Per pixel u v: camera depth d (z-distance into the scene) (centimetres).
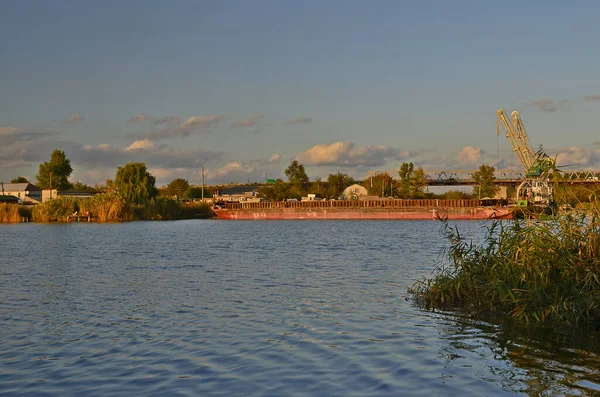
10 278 3161
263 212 14962
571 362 1407
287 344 1636
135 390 1265
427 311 2056
